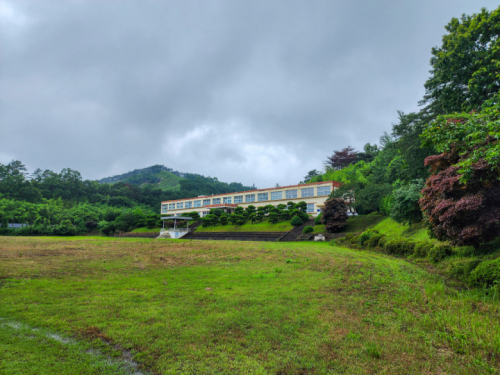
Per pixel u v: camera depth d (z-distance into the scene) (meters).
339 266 10.28
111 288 7.01
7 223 56.28
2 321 4.79
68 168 97.38
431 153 19.28
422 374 3.38
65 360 3.62
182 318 4.99
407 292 6.67
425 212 11.06
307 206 46.22
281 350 3.92
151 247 17.69
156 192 110.06
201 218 50.25
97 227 60.47
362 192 31.33
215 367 3.49
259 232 37.34
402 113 23.75
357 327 4.69
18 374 3.24
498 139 6.55
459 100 15.04
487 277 6.67
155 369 3.46
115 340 4.15
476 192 8.88
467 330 4.54
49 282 7.45
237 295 6.46
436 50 16.22
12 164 87.62
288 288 7.12
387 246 14.22
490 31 13.64
